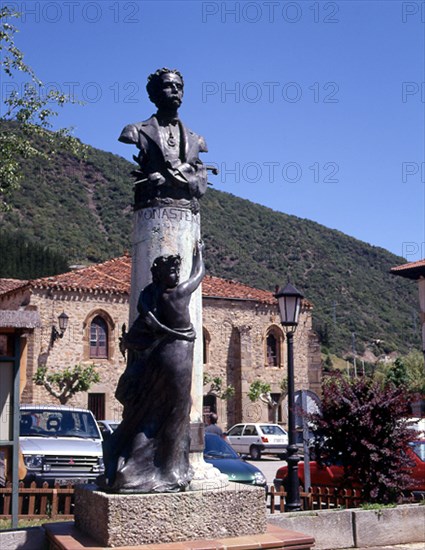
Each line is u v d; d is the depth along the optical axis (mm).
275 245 104438
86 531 5758
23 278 68812
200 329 7312
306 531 8562
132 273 7375
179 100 7656
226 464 12430
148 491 5508
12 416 8086
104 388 31297
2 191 14969
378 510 9039
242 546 5320
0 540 6105
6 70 14781
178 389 5590
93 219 101812
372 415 10039
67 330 30750
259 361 36594
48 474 10953
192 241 7336
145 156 7492
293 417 11070
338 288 96875
